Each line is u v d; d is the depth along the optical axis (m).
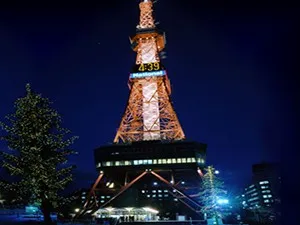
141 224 87.00
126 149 119.69
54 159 31.95
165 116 131.88
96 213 104.38
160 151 117.50
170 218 140.88
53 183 31.59
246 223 88.06
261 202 172.62
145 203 165.88
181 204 156.75
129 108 133.38
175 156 116.00
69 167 32.94
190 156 114.94
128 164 117.31
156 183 154.88
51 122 32.81
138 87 138.12
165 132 129.12
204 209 91.12
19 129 31.52
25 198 32.25
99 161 119.38
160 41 154.12
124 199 129.50
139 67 141.00
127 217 99.44
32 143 31.34
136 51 157.12
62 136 32.94
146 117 132.50
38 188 31.09
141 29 153.25
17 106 31.95
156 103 134.62
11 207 57.22
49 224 32.59
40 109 32.34
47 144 31.56
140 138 129.50
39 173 30.48
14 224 39.53
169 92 142.12
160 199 173.25
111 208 103.56
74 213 107.25
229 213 96.62
